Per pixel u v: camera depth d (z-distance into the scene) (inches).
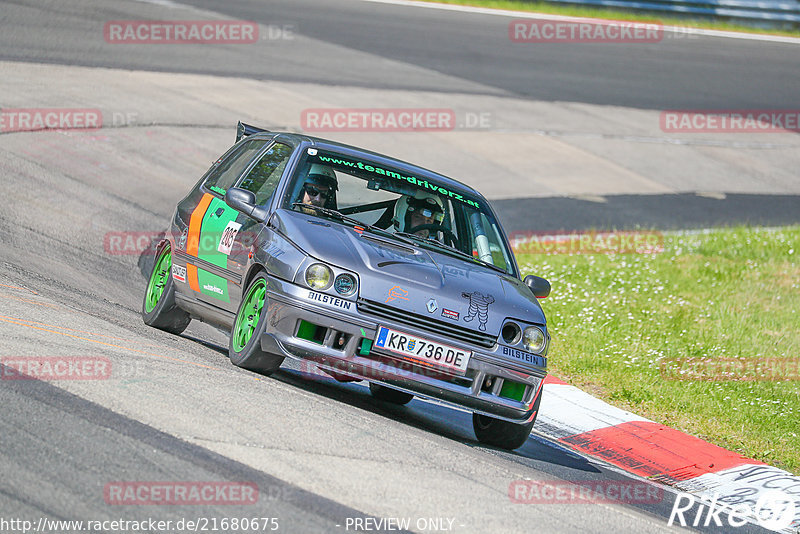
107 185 1982.0
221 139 2500.0
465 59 3846.0
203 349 1090.7
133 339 1014.4
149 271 1561.3
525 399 957.8
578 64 4067.4
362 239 975.0
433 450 838.5
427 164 2711.6
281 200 1018.1
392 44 3846.0
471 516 679.7
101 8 3479.3
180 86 2834.6
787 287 1978.3
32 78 2566.4
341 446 770.2
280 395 887.7
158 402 782.5
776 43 4869.6
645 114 3629.4
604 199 2726.4
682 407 1261.1
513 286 1013.2
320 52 3550.7
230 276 1027.9
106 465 641.0
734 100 3937.0
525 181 2763.3
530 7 4702.3
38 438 664.4
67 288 1261.1
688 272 2034.9
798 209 2940.5
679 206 2780.5
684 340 1560.0
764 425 1227.2
